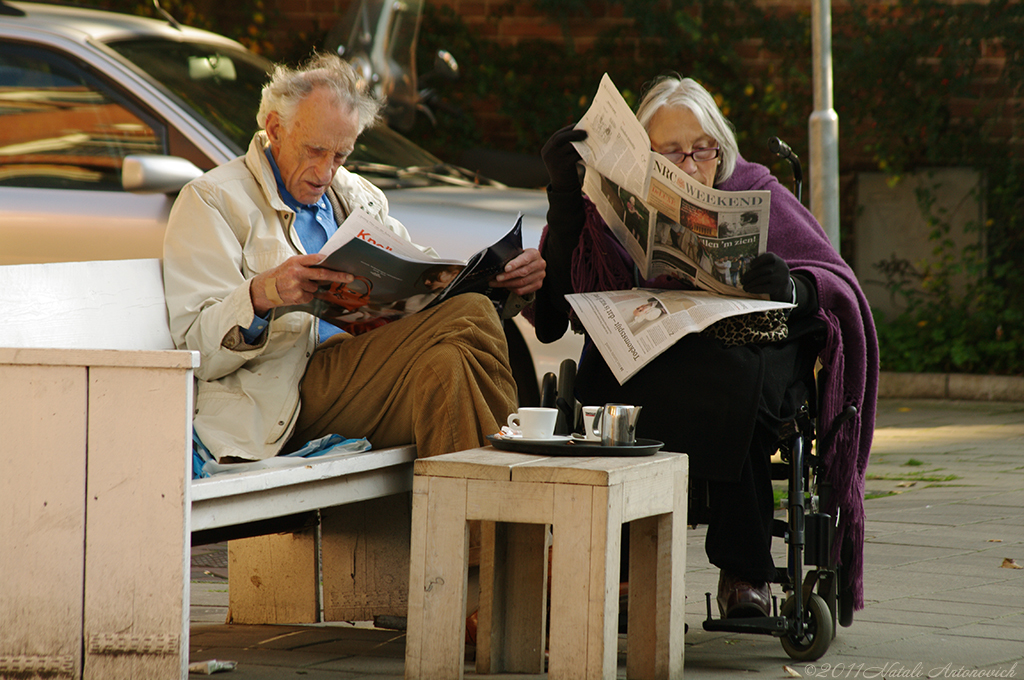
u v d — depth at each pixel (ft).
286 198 35.68
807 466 32.32
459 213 49.26
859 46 97.25
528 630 29.12
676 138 33.27
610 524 25.32
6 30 53.42
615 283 34.71
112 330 31.71
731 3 100.27
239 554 36.22
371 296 31.60
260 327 31.68
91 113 52.54
